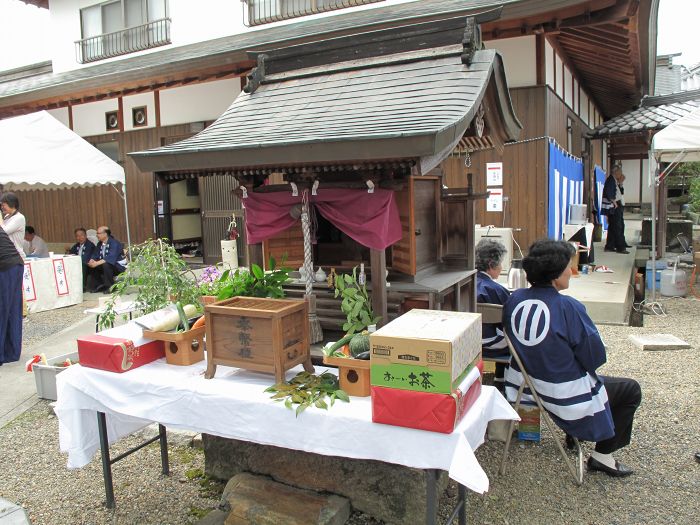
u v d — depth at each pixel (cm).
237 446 331
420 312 270
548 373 306
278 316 261
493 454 356
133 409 285
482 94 293
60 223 1346
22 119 751
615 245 1184
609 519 285
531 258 312
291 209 311
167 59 1035
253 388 268
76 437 308
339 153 253
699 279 927
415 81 319
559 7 684
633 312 745
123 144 1189
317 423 239
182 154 292
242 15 1089
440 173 385
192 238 1270
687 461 341
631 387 321
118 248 976
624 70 1079
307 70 377
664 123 1066
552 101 885
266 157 272
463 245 393
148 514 309
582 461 323
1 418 441
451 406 212
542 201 853
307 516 277
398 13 841
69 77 1209
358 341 259
